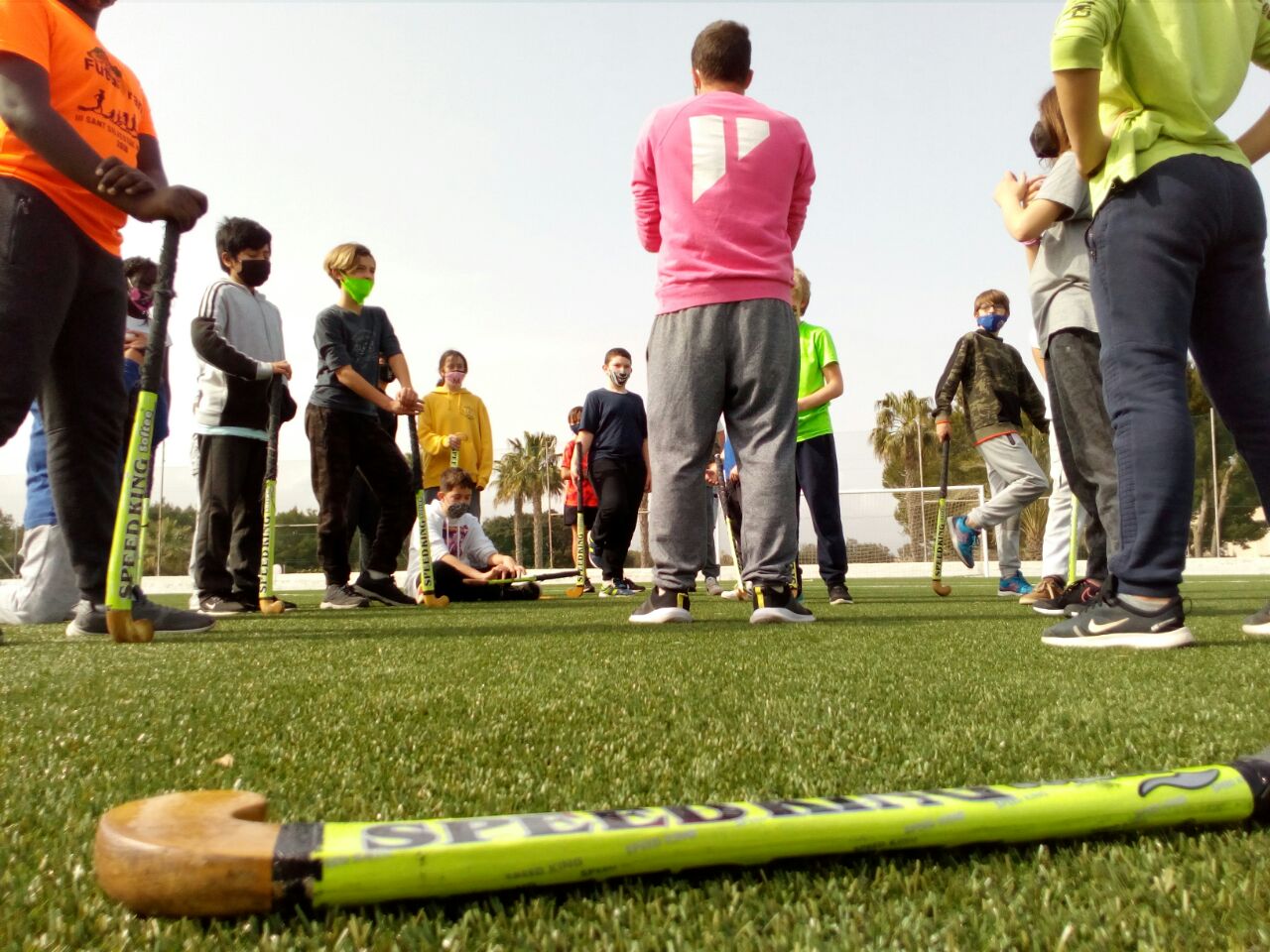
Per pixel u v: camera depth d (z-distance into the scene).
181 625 3.63
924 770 1.25
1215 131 2.59
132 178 3.02
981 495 17.11
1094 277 2.70
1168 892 0.78
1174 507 2.65
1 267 2.99
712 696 1.91
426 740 1.49
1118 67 2.60
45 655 2.79
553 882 0.74
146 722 1.65
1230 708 1.73
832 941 0.70
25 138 2.93
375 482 6.14
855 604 5.88
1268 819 0.94
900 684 2.07
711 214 3.80
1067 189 3.41
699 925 0.73
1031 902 0.77
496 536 18.75
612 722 1.63
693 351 3.85
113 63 3.36
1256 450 2.72
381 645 3.06
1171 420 2.60
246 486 5.34
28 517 4.96
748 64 4.03
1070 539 5.14
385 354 6.22
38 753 1.40
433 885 0.71
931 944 0.69
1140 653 2.63
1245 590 8.13
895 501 17.33
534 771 1.27
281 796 1.14
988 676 2.19
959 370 5.90
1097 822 0.88
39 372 3.05
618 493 7.99
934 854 0.87
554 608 5.65
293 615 4.97
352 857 0.70
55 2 3.15
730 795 1.13
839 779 1.21
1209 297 2.68
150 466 3.24
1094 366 3.71
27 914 0.76
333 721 1.65
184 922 0.72
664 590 3.99
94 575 3.58
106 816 0.75
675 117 3.89
